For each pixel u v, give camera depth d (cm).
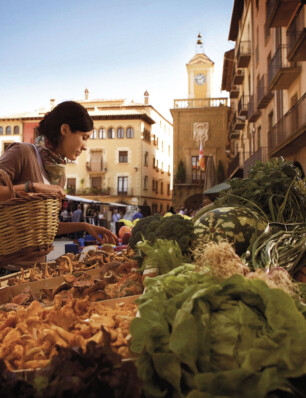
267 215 222
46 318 122
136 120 4312
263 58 2038
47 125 208
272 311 81
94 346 79
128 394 70
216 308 85
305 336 78
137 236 219
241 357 78
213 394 73
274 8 1423
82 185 4366
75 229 243
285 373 75
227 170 3531
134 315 116
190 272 105
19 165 193
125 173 4312
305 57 1329
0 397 72
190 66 3784
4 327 119
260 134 2211
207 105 3619
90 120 218
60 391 69
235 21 2889
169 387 78
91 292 153
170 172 5534
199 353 78
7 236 151
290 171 230
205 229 191
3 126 4462
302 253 150
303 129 1275
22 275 196
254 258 147
